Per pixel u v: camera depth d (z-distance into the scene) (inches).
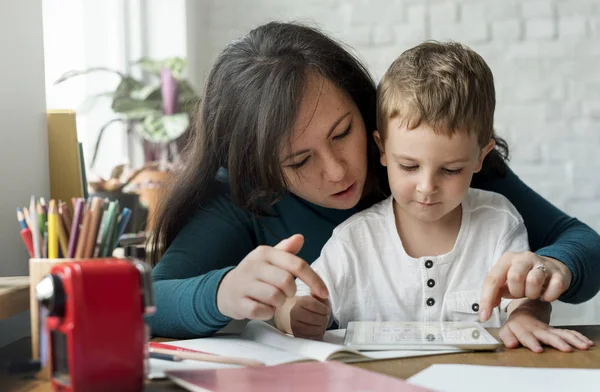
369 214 48.8
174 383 29.1
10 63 45.8
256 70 45.1
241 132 45.6
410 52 46.4
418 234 47.7
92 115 93.4
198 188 49.8
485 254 47.2
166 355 32.5
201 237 48.3
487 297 36.6
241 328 59.1
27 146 47.8
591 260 41.7
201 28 109.4
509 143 104.3
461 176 42.8
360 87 46.7
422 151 41.9
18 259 46.7
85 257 32.7
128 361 27.1
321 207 50.5
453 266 46.9
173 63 90.1
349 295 47.2
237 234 49.6
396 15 105.7
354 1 106.5
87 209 33.6
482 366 30.9
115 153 94.1
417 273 46.7
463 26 104.6
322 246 50.8
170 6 103.3
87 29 93.7
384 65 106.1
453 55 44.8
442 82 42.3
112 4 96.5
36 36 49.3
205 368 30.4
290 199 50.3
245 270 35.8
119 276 27.2
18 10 46.9
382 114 44.5
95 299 26.7
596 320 102.5
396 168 43.7
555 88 103.7
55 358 28.0
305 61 43.9
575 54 103.3
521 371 30.0
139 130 85.7
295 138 42.6
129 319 27.2
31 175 48.3
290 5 108.3
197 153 49.5
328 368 29.7
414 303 46.7
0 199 44.5
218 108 47.4
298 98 42.3
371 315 46.9
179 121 85.8
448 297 46.2
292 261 34.5
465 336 36.1
